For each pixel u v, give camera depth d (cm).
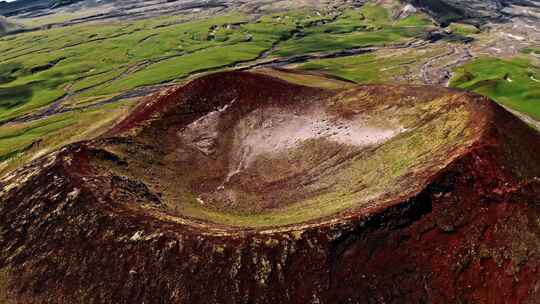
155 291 3209
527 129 4191
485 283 3034
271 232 3294
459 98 4659
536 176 3597
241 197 4719
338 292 3030
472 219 3250
